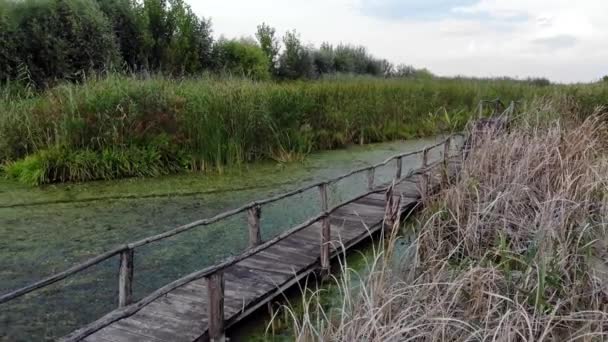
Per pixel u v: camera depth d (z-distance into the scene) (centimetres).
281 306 400
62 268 475
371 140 1260
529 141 612
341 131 1192
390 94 1384
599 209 483
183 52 1527
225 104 935
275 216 631
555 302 328
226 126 929
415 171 668
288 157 983
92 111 856
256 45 1959
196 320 350
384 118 1323
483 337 281
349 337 284
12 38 1120
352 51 2636
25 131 866
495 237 431
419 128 1353
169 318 353
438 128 1343
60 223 598
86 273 466
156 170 848
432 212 512
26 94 1007
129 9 1451
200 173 872
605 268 395
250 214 465
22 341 354
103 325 281
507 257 376
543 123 712
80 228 583
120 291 338
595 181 495
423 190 597
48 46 1167
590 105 1202
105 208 661
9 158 855
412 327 273
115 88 899
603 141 722
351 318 307
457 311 312
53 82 1132
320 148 1135
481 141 654
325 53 2412
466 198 511
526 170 524
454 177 620
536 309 299
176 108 930
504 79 2466
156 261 491
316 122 1159
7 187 755
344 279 357
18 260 490
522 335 273
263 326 377
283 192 754
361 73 2558
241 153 944
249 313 374
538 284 314
